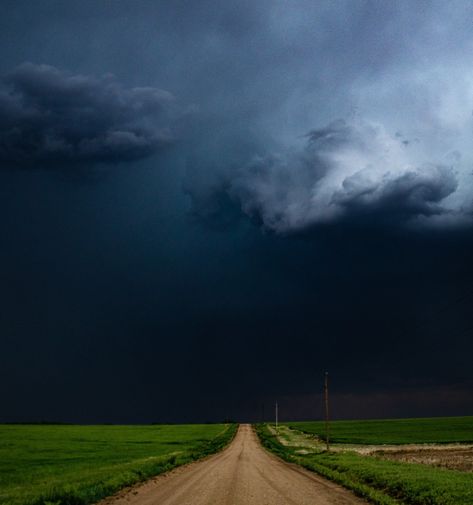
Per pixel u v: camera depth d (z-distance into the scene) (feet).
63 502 79.25
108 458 201.98
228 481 115.24
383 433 469.57
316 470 144.25
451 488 84.48
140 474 125.80
